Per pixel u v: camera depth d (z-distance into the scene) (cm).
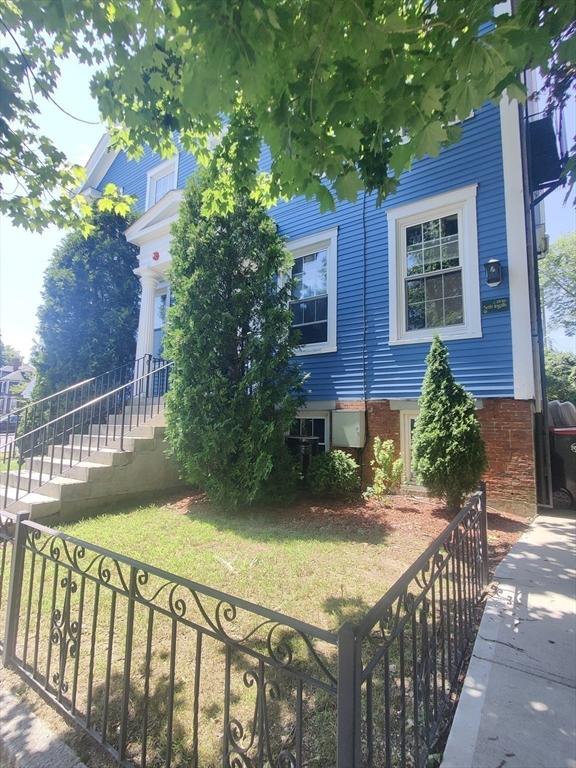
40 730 200
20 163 395
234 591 332
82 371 995
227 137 366
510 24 183
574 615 287
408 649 262
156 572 180
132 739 194
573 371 2130
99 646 269
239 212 624
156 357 973
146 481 650
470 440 525
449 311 659
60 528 501
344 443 724
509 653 240
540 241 870
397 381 697
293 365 637
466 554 284
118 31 235
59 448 750
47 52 315
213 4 173
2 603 330
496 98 201
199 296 599
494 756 166
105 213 1084
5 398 2347
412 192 705
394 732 193
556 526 512
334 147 247
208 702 217
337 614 297
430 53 210
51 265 1054
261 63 190
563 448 623
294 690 222
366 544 438
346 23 198
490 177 629
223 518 542
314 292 829
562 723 184
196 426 575
